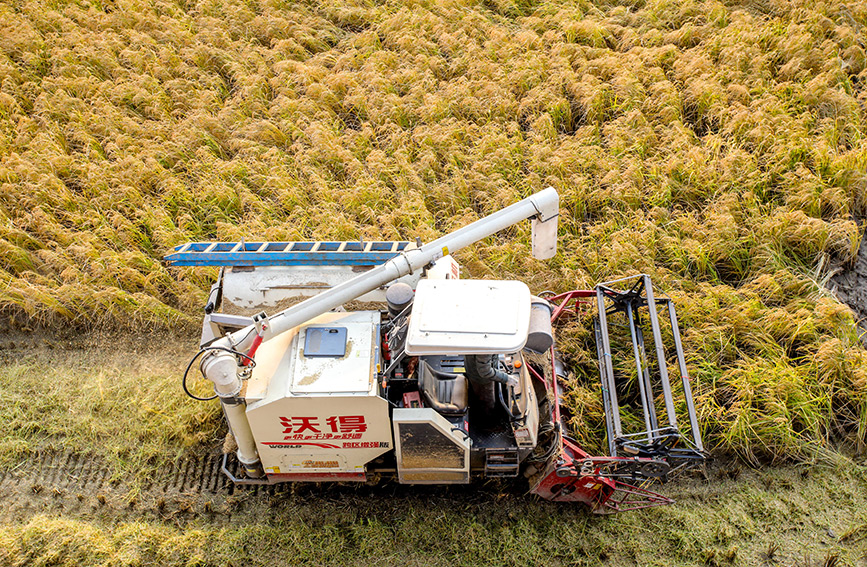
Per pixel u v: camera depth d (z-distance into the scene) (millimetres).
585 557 6285
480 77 11219
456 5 12875
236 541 6363
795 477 6887
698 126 10688
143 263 8805
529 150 10109
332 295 5898
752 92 10672
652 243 8719
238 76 11328
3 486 6848
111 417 7445
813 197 9000
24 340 8320
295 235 8773
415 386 6148
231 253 6730
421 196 9461
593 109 10625
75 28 12461
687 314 7824
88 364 8031
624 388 7480
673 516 6578
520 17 12742
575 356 7652
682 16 12367
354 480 6469
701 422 7051
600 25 12195
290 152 10578
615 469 6102
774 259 8438
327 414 5762
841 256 8820
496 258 8711
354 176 9773
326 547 6340
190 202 9578
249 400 5742
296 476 6398
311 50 12578
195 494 6793
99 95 11078
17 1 13250
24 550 6230
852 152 9438
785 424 6949
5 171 9703
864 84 11086
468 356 5699
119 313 8398
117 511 6660
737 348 7730
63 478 6934
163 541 6340
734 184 9367
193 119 10594
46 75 11859
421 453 6023
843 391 7277
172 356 8102
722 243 8594
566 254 8766
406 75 11344
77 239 8930
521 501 6703
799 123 9867
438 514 6594
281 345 5973
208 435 7238
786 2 12125
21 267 8898
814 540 6367
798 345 7824
